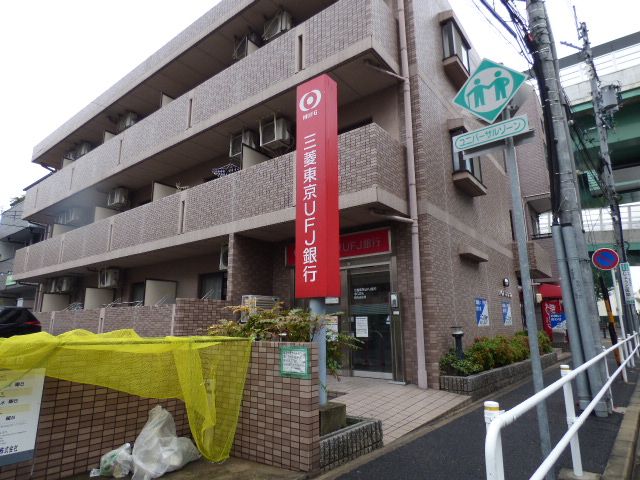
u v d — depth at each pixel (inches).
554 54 261.3
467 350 304.5
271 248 370.9
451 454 166.7
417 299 287.7
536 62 252.7
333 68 305.4
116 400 150.0
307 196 181.6
